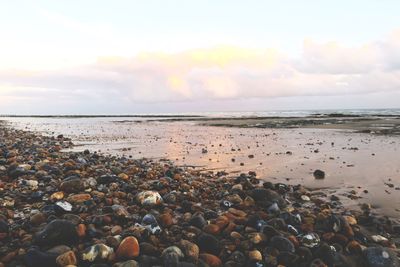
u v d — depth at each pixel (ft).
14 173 5.44
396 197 4.82
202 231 3.18
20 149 9.71
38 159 7.50
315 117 38.86
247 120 35.14
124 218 3.51
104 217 3.39
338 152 9.62
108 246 2.69
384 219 3.84
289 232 3.22
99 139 15.61
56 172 5.73
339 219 3.36
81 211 3.68
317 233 3.27
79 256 2.56
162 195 4.67
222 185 5.56
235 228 3.26
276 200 4.35
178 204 4.29
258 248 2.89
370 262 2.74
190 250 2.72
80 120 46.70
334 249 2.87
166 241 2.96
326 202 4.63
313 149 10.44
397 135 14.84
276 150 10.32
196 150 10.73
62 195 4.31
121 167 6.98
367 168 7.06
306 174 6.57
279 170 7.04
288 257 2.72
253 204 4.31
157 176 6.15
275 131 18.98
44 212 3.56
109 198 4.25
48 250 2.58
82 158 7.83
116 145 12.78
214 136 16.30
